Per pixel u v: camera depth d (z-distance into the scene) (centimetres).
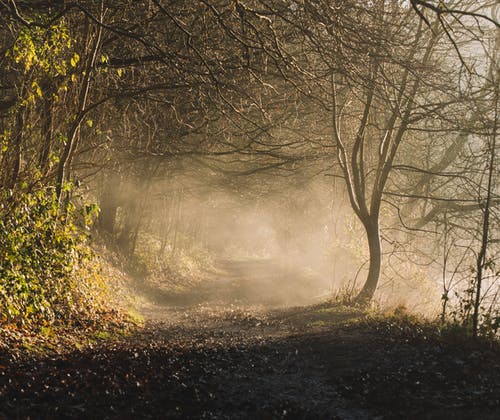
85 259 1493
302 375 1088
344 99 2214
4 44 1477
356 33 1216
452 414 809
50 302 1290
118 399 833
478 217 2430
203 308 2389
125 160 2289
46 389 830
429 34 1789
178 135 2352
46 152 1380
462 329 1273
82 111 1482
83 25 1628
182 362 1098
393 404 880
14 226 1153
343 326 1540
